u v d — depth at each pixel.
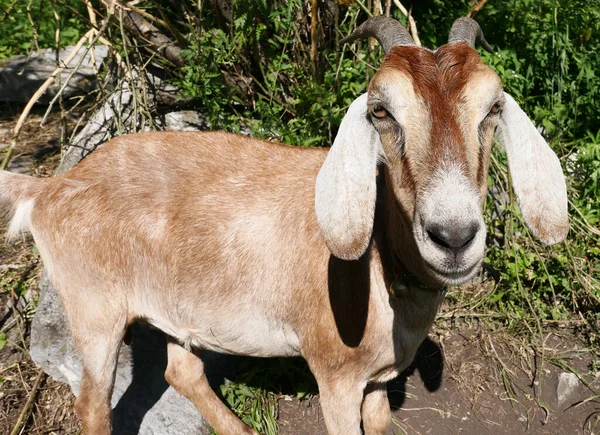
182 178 1.46
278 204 1.40
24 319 1.83
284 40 2.00
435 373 1.71
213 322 1.45
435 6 2.18
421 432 1.60
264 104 2.00
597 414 1.62
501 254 1.87
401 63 1.14
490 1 2.16
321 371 1.39
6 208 1.51
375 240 1.31
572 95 2.08
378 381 1.42
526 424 1.61
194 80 1.99
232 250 1.41
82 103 2.75
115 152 1.49
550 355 1.73
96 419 1.49
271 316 1.42
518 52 2.13
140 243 1.45
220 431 1.55
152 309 1.49
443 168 1.07
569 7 2.22
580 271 1.82
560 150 2.04
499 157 1.86
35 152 2.47
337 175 1.16
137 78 2.13
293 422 1.62
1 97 2.76
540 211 1.18
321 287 1.35
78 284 1.48
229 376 1.69
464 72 1.11
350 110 1.17
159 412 1.59
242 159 1.47
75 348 1.52
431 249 1.07
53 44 2.95
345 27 2.07
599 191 1.93
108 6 2.04
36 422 1.61
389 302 1.31
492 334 1.79
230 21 2.11
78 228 1.46
